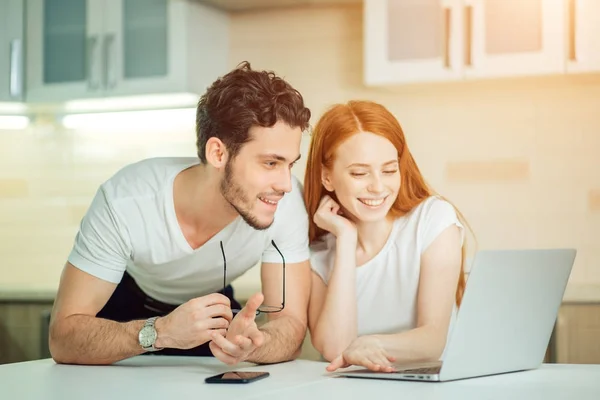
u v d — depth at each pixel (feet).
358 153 6.18
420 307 6.20
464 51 10.37
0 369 5.20
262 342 4.96
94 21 11.54
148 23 11.30
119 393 4.04
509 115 11.18
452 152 11.38
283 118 5.23
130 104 12.03
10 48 11.87
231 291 8.04
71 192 12.96
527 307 4.74
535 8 10.10
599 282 10.82
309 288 6.38
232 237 5.96
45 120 13.05
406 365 5.11
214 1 11.47
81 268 5.72
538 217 11.07
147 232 5.83
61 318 5.55
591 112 10.91
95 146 12.85
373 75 10.73
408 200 6.57
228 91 5.31
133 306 7.12
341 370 5.17
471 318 4.33
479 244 11.27
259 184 5.33
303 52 11.99
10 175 13.23
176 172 5.91
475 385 4.22
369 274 6.51
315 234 6.68
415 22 10.56
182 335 4.99
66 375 4.83
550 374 4.72
